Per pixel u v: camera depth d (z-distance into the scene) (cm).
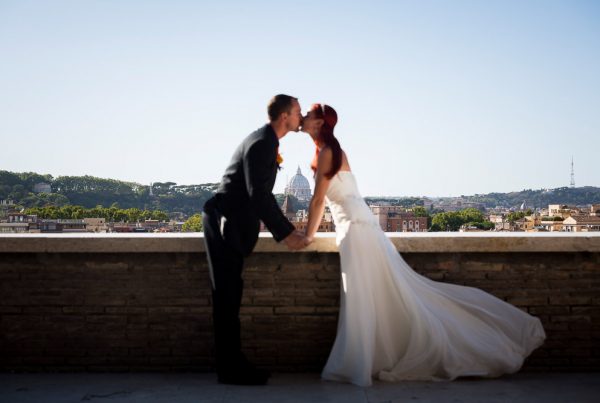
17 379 509
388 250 500
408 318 489
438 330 485
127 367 532
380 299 491
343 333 489
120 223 17538
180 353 531
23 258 532
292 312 530
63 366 532
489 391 466
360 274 484
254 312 530
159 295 531
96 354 532
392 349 495
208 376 515
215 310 484
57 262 532
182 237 521
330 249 518
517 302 532
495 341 497
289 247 486
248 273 530
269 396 456
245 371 487
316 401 443
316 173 506
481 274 534
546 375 515
